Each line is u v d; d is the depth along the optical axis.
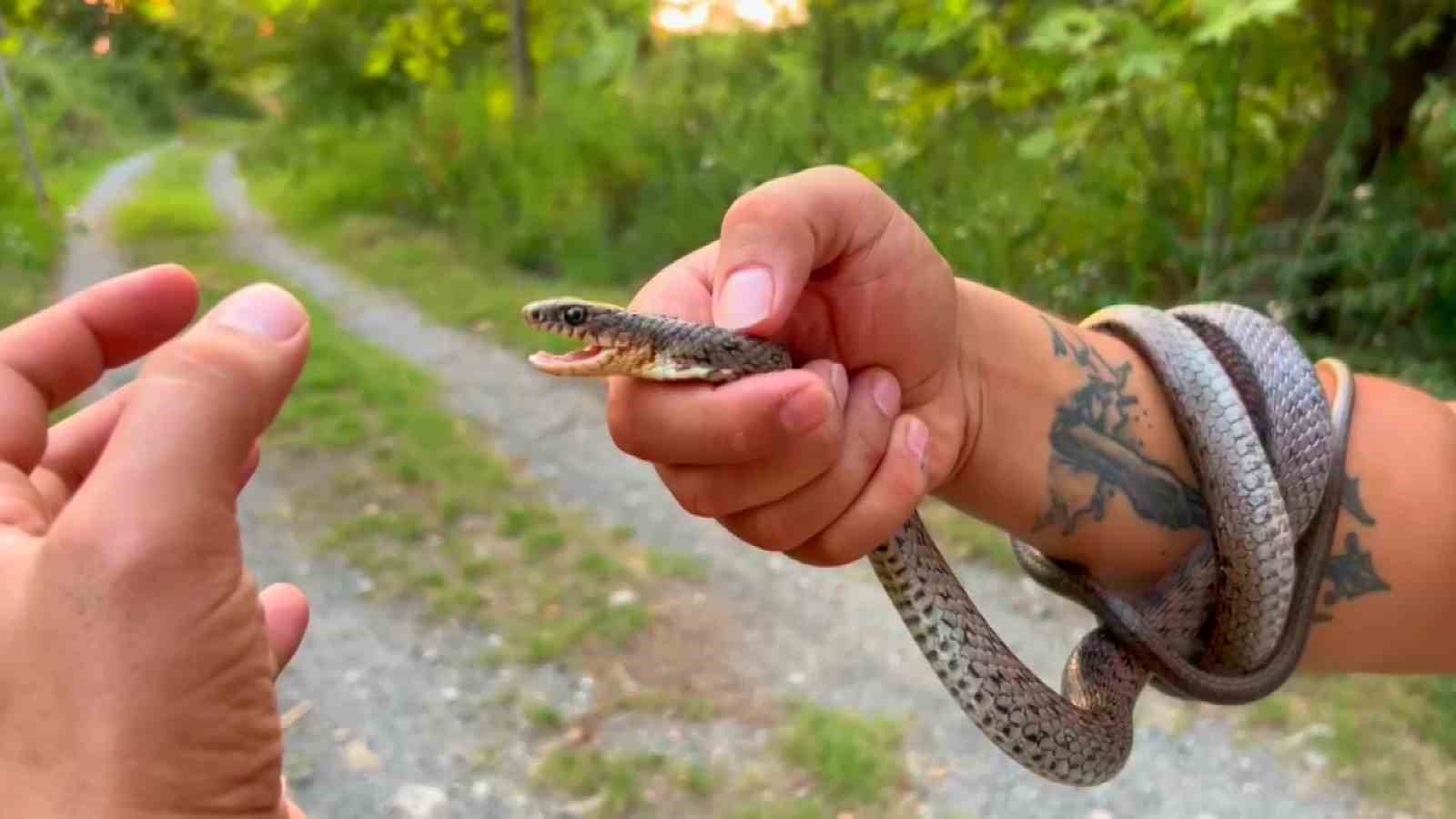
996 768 0.60
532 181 1.88
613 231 1.79
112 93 3.98
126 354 0.28
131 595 0.18
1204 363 0.32
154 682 0.18
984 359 0.31
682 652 0.70
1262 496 0.31
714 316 0.25
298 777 0.59
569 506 0.91
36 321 0.26
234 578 0.19
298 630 0.28
